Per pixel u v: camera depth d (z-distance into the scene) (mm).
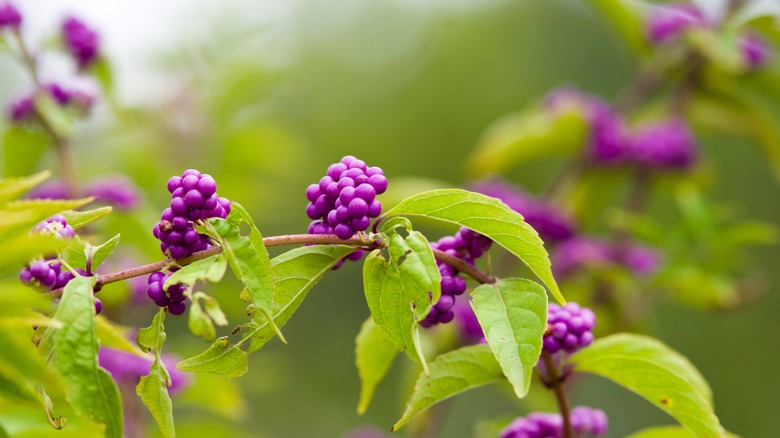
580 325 482
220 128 1054
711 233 845
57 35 792
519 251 458
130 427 688
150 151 1024
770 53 931
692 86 971
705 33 890
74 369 432
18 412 500
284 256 458
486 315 457
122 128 965
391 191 865
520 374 447
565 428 497
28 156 807
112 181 775
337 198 454
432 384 485
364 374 512
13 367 424
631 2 928
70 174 772
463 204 454
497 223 455
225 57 1071
